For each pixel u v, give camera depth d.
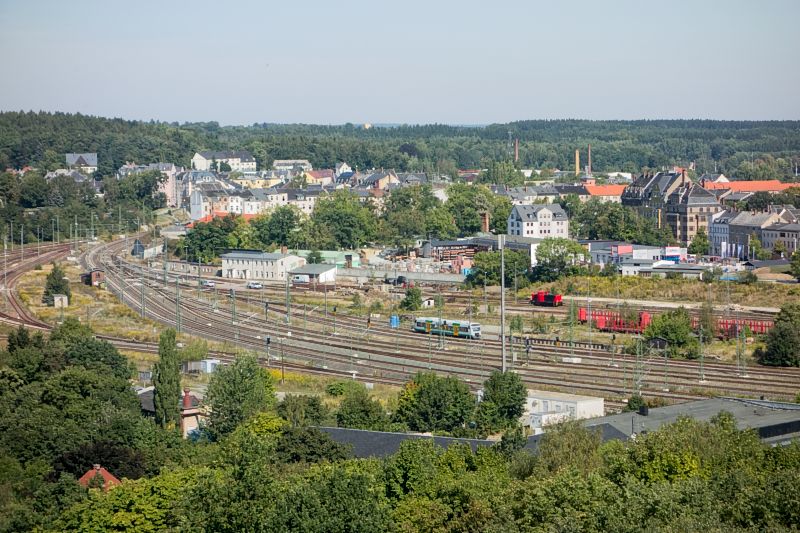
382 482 148.88
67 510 151.12
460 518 136.00
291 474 158.25
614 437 171.25
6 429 188.75
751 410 187.62
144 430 189.75
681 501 129.12
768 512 127.12
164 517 148.62
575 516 124.94
